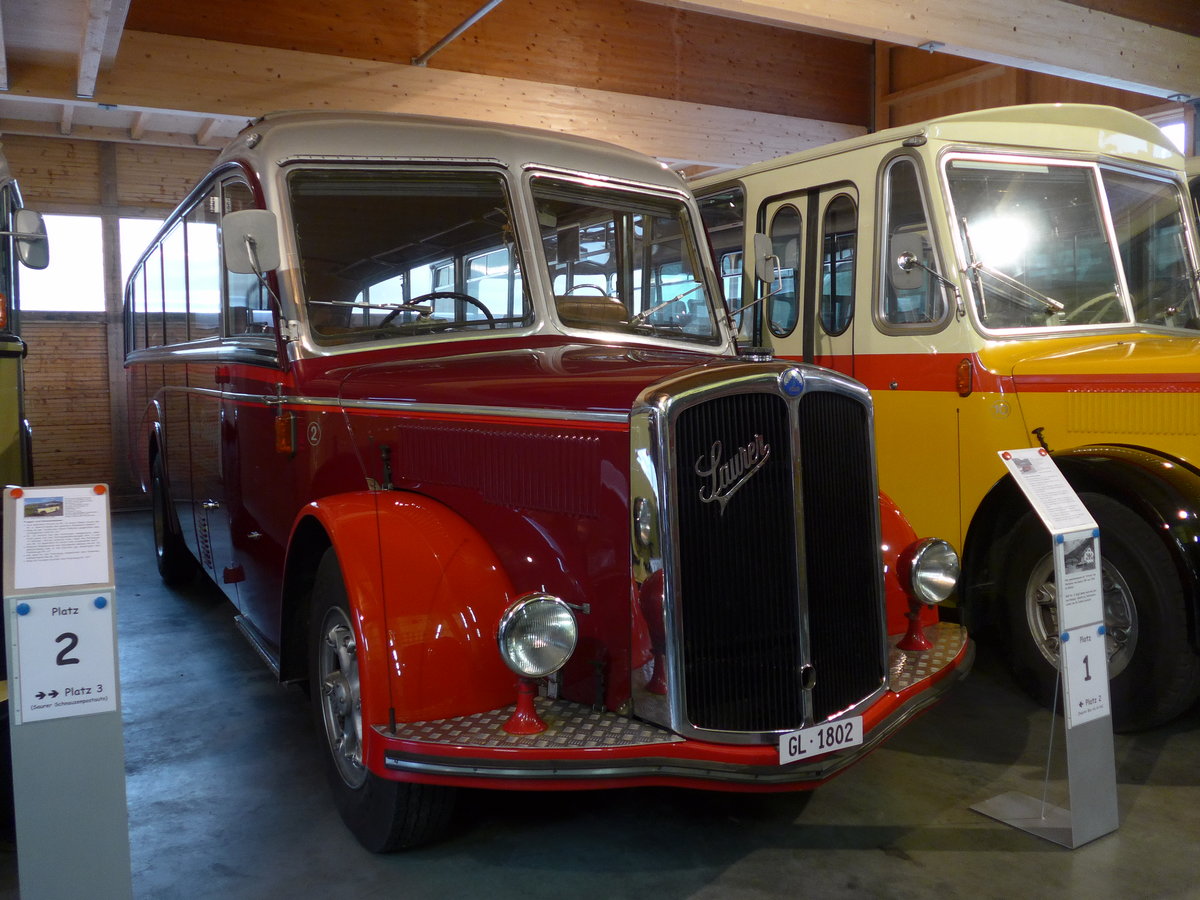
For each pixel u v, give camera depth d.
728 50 10.57
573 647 2.22
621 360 2.84
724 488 2.29
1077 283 4.34
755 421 2.34
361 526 2.54
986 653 4.41
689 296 3.79
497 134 3.49
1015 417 3.88
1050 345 4.09
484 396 2.62
